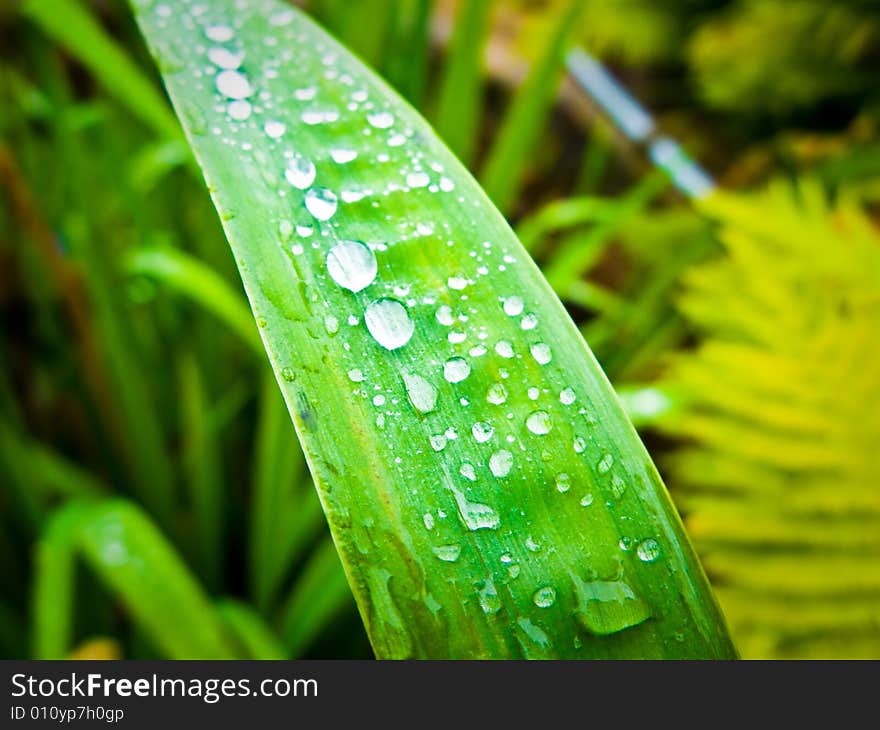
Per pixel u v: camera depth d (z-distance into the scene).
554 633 0.24
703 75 0.69
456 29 0.38
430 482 0.24
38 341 0.46
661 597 0.24
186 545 0.44
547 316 0.25
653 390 0.39
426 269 0.25
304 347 0.24
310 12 0.42
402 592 0.24
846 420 0.32
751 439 0.33
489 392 0.24
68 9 0.35
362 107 0.26
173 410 0.48
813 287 0.36
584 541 0.24
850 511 0.32
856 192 0.50
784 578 0.32
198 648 0.30
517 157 0.41
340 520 0.24
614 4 0.77
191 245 0.51
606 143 0.72
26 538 0.41
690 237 0.54
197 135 0.25
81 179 0.39
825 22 0.63
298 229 0.25
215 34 0.26
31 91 0.50
